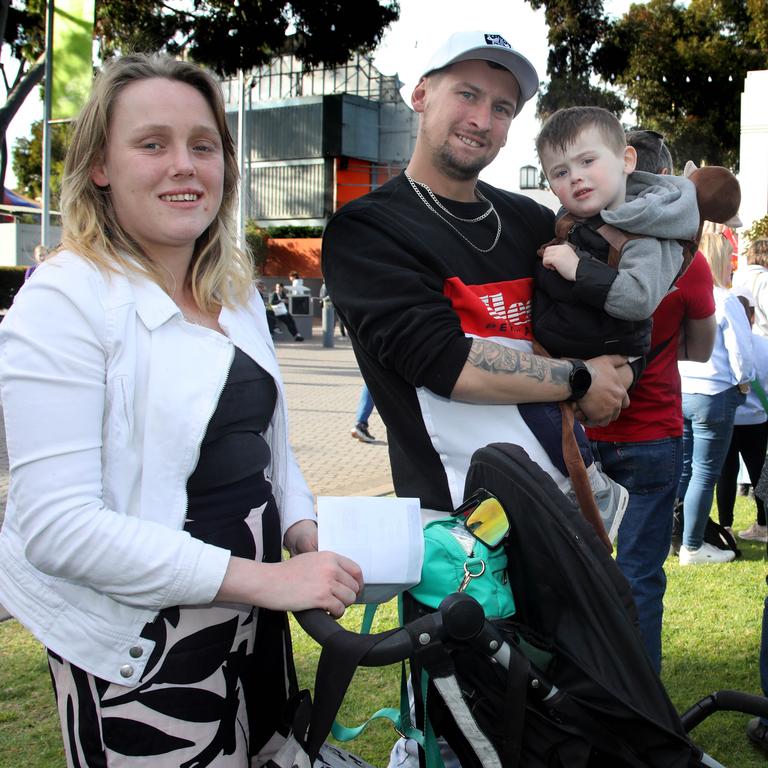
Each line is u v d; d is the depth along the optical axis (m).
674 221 2.15
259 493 1.65
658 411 2.87
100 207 1.58
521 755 1.46
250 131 39.41
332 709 1.35
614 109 37.53
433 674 1.36
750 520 5.71
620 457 2.89
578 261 2.09
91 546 1.36
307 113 37.81
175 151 1.54
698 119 37.25
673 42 36.78
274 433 1.78
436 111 2.11
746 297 5.27
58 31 14.56
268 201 39.44
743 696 1.91
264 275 35.31
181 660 1.52
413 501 1.62
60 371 1.39
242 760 1.64
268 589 1.41
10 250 26.58
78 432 1.40
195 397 1.51
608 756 1.48
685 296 2.84
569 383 2.03
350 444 8.16
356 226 2.08
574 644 1.49
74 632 1.49
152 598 1.39
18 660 3.40
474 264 2.15
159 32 22.17
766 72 20.58
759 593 4.34
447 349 1.94
